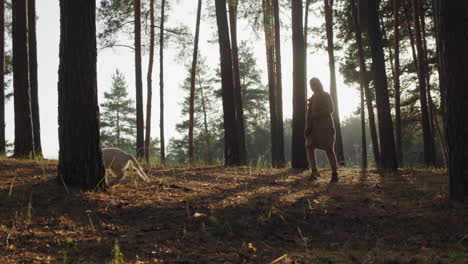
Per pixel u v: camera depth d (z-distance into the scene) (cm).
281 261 370
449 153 590
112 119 4856
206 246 411
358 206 583
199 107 4338
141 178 701
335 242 448
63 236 408
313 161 842
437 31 603
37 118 1250
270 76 1823
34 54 1259
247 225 479
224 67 1152
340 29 2025
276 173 944
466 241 441
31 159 924
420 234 471
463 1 576
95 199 532
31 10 1260
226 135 1142
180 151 4269
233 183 740
